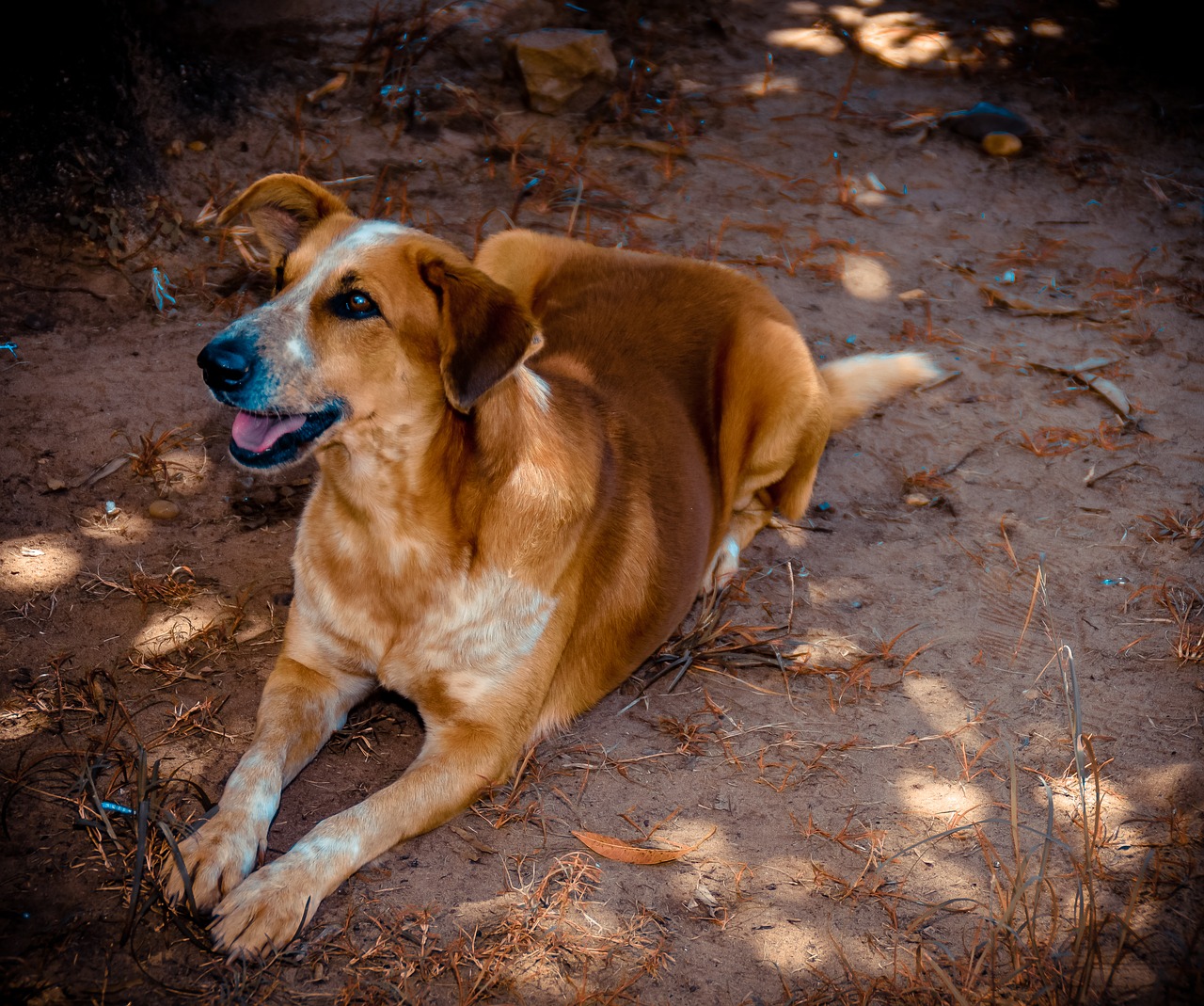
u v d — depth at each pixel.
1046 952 2.75
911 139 7.01
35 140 4.99
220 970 2.53
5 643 3.38
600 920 2.78
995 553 4.27
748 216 6.14
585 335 3.78
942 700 3.60
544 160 6.24
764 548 4.27
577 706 3.40
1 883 2.67
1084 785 3.12
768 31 8.08
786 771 3.29
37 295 4.78
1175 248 6.30
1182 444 4.91
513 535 2.95
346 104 6.30
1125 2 8.89
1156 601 4.05
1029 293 5.82
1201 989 2.70
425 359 2.81
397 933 2.68
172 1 6.61
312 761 3.18
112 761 3.02
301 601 3.17
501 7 7.40
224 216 3.07
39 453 4.11
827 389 4.29
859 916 2.86
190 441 4.29
